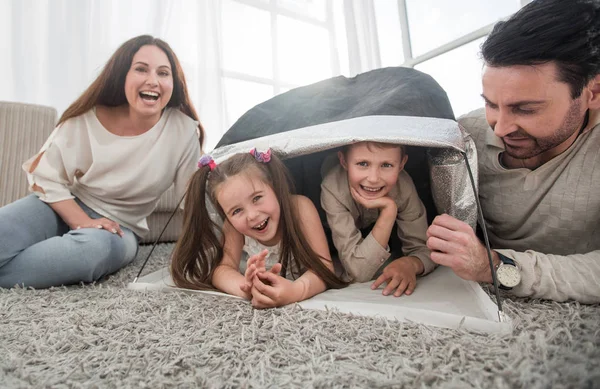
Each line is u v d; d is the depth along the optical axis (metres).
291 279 0.77
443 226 0.58
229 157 0.74
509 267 0.55
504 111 0.56
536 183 0.65
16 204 0.89
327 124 0.72
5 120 1.31
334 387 0.34
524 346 0.39
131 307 0.60
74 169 0.97
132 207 1.04
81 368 0.40
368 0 2.47
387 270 0.69
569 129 0.56
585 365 0.33
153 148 1.01
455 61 1.94
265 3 2.24
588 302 0.53
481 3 1.83
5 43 1.44
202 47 1.87
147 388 0.35
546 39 0.51
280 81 2.29
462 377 0.34
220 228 0.80
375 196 0.70
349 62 2.46
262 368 0.37
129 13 1.69
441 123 0.67
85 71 1.55
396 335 0.45
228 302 0.62
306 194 0.95
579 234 0.64
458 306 0.54
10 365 0.40
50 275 0.79
